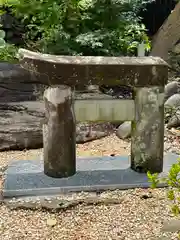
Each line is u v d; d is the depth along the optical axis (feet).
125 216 7.27
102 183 8.36
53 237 6.59
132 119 8.82
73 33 17.01
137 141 8.88
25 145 11.73
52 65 8.09
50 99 8.29
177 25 18.74
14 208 7.53
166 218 7.14
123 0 16.61
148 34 25.03
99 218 7.23
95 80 8.31
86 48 16.66
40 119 12.93
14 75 15.07
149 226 6.88
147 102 8.62
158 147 8.82
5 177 8.78
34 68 8.10
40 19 17.46
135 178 8.67
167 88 14.78
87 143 12.34
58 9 16.72
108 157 10.18
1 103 14.29
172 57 17.90
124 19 17.42
